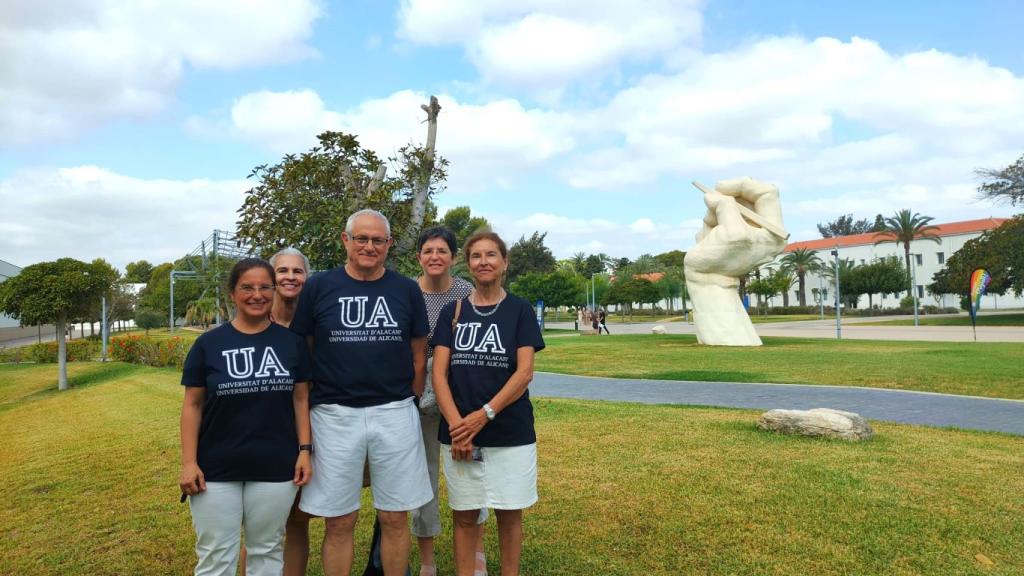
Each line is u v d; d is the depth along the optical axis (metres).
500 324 3.16
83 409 12.72
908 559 3.73
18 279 18.92
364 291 3.10
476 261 3.17
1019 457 5.91
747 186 21.86
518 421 3.14
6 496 5.89
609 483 5.29
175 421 9.66
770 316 61.59
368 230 3.04
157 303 67.44
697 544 4.01
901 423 8.00
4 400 18.81
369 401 3.03
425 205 8.82
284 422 2.94
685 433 7.08
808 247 78.31
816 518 4.36
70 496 5.77
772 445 6.41
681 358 17.27
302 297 3.12
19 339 59.59
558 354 20.05
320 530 4.63
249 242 8.17
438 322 3.33
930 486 5.02
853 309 66.62
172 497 5.57
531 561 3.85
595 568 3.73
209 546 2.86
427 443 3.72
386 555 3.12
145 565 4.08
